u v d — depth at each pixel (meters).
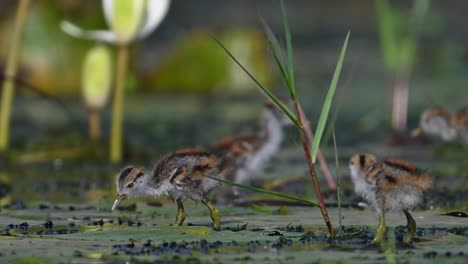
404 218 10.20
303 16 38.62
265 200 11.76
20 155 16.27
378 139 18.94
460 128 15.94
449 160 15.84
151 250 8.36
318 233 9.21
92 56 16.81
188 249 8.38
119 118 16.25
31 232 9.50
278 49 9.53
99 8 23.64
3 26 23.94
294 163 15.87
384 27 18.58
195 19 36.50
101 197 12.38
